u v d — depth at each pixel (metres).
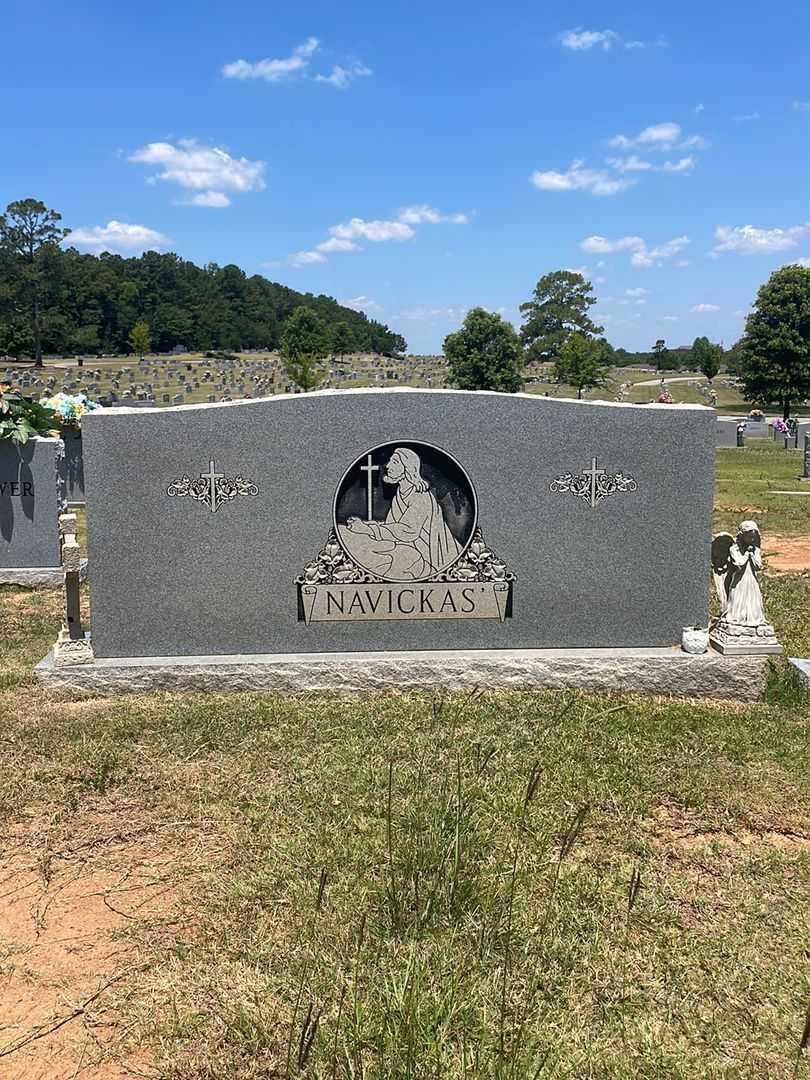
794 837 1.72
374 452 2.53
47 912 1.46
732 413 23.05
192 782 1.89
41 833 1.70
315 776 1.90
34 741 2.09
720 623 2.59
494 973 1.27
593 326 39.72
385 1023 1.13
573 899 1.46
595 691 2.55
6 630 3.18
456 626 2.60
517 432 2.55
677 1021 1.21
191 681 2.48
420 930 1.35
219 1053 1.14
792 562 4.57
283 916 1.41
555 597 2.62
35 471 3.99
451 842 1.53
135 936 1.39
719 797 1.86
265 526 2.53
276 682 2.50
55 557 4.03
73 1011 1.23
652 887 1.52
